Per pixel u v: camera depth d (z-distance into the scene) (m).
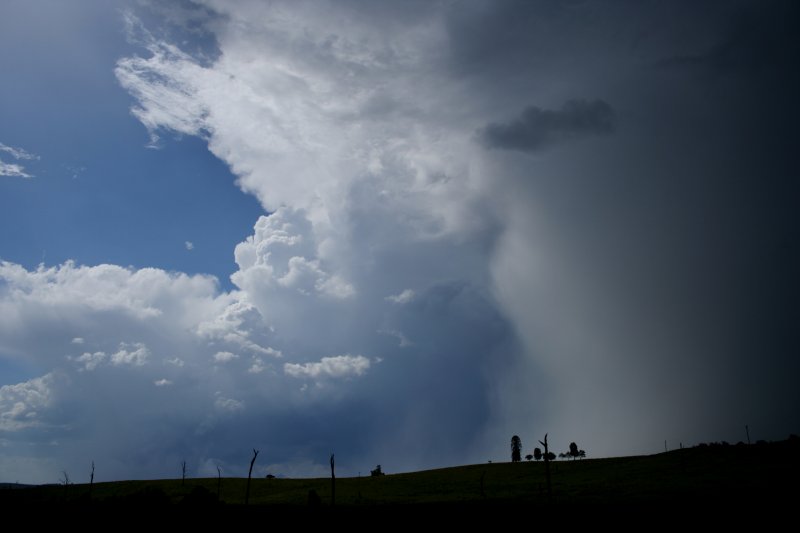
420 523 66.62
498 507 79.44
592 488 97.12
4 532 60.59
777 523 57.59
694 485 89.88
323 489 123.25
